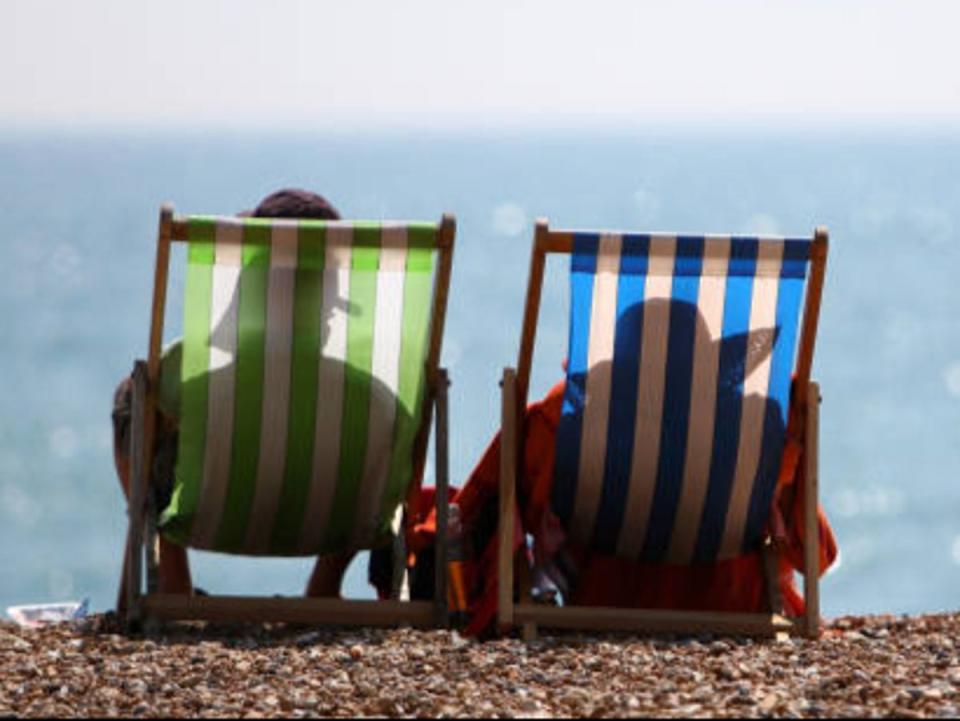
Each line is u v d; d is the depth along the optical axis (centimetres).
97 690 1231
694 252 1395
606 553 1512
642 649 1365
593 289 1409
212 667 1289
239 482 1448
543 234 1393
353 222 1401
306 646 1373
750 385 1428
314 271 1407
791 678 1262
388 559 1576
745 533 1471
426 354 1454
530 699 1198
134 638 1410
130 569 1432
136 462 1442
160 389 1448
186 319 1409
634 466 1441
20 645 1382
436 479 1459
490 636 1467
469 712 1162
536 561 1509
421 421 1479
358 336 1430
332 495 1467
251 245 1393
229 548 1502
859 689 1204
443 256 1418
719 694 1205
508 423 1459
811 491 1450
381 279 1418
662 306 1414
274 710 1181
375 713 1173
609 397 1428
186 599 1434
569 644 1393
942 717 1131
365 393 1439
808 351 1438
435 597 1450
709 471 1441
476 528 1534
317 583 1586
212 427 1426
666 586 1528
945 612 1570
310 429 1438
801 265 1404
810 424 1450
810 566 1445
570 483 1455
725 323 1420
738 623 1439
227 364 1418
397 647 1359
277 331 1416
